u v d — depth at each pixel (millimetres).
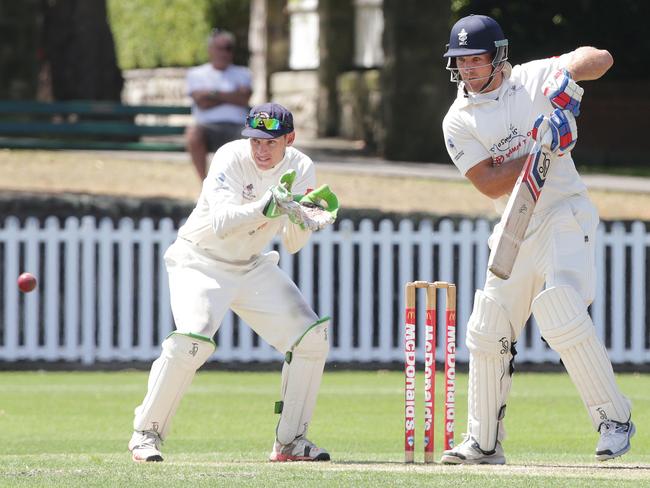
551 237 23391
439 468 23094
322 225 23016
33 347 48656
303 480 21203
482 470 22688
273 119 23688
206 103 52750
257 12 103312
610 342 49344
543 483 20766
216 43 52781
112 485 20859
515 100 23547
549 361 49156
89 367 48625
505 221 22703
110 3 119562
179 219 49750
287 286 24969
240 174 24234
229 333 48844
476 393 24250
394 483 20828
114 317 49469
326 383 44562
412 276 49219
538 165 22703
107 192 53750
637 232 48625
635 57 83562
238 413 37000
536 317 23297
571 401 39938
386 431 33500
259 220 23328
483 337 24000
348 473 22062
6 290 48562
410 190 55562
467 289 48625
